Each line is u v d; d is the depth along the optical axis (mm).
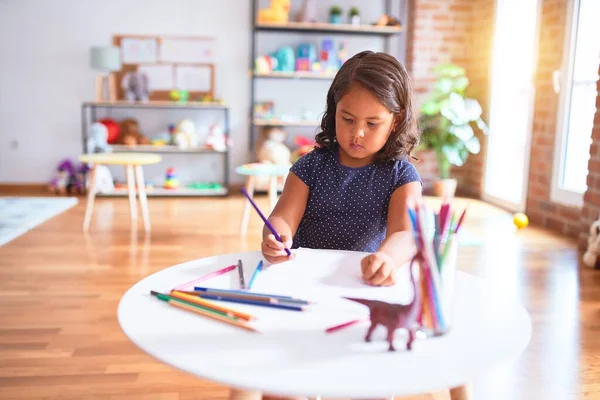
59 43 5168
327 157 1254
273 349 691
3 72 5152
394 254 1018
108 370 1756
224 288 910
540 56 4047
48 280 2625
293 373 632
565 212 3742
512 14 4668
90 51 5055
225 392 1652
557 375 1759
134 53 5223
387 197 1212
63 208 4355
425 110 4797
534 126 4125
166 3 5207
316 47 5383
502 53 4770
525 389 1672
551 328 2123
